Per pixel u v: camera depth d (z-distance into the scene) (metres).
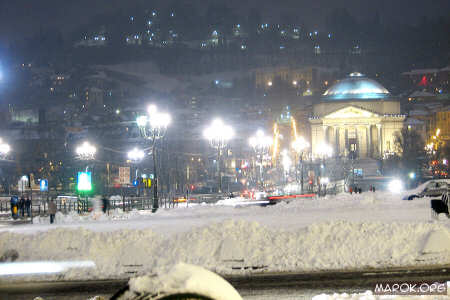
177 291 7.30
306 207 54.41
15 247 28.48
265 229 28.47
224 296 7.38
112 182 127.00
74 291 22.72
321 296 17.64
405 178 148.25
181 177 130.88
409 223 27.91
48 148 163.75
